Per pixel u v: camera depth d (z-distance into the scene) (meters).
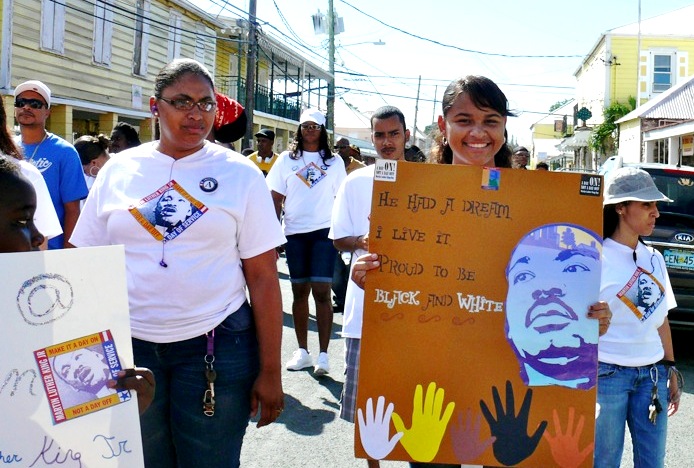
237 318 2.58
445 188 2.34
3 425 1.84
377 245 2.34
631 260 3.10
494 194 2.33
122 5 18.17
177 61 2.58
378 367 2.31
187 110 2.49
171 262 2.47
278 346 2.62
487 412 2.29
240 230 2.58
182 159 2.54
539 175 2.33
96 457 1.95
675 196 6.57
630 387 3.05
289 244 5.68
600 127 27.62
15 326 1.87
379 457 2.30
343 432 4.46
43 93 4.26
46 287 1.91
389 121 3.97
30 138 4.31
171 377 2.54
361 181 3.72
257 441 4.29
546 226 2.33
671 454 4.25
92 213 2.64
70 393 1.93
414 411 2.29
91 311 1.97
